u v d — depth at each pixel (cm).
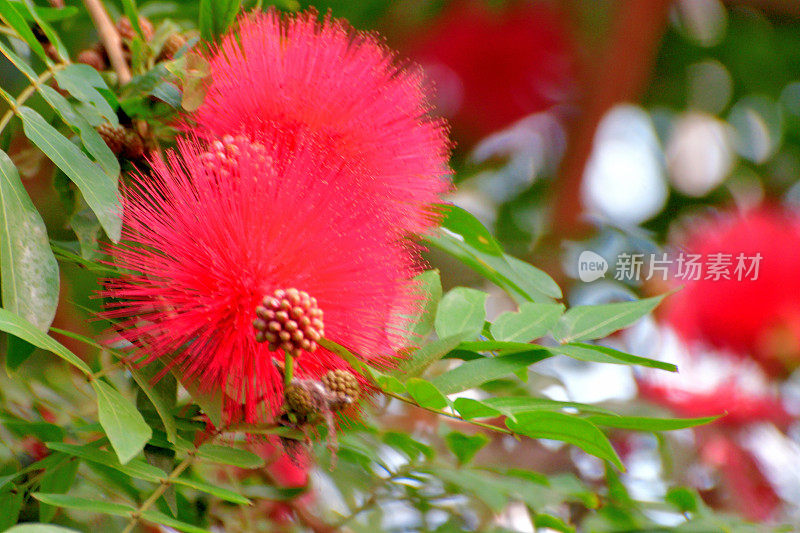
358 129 79
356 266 77
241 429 76
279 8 92
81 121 79
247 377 76
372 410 81
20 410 86
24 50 85
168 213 77
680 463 97
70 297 82
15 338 77
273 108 79
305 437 76
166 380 77
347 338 77
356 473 88
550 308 81
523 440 98
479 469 89
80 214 79
